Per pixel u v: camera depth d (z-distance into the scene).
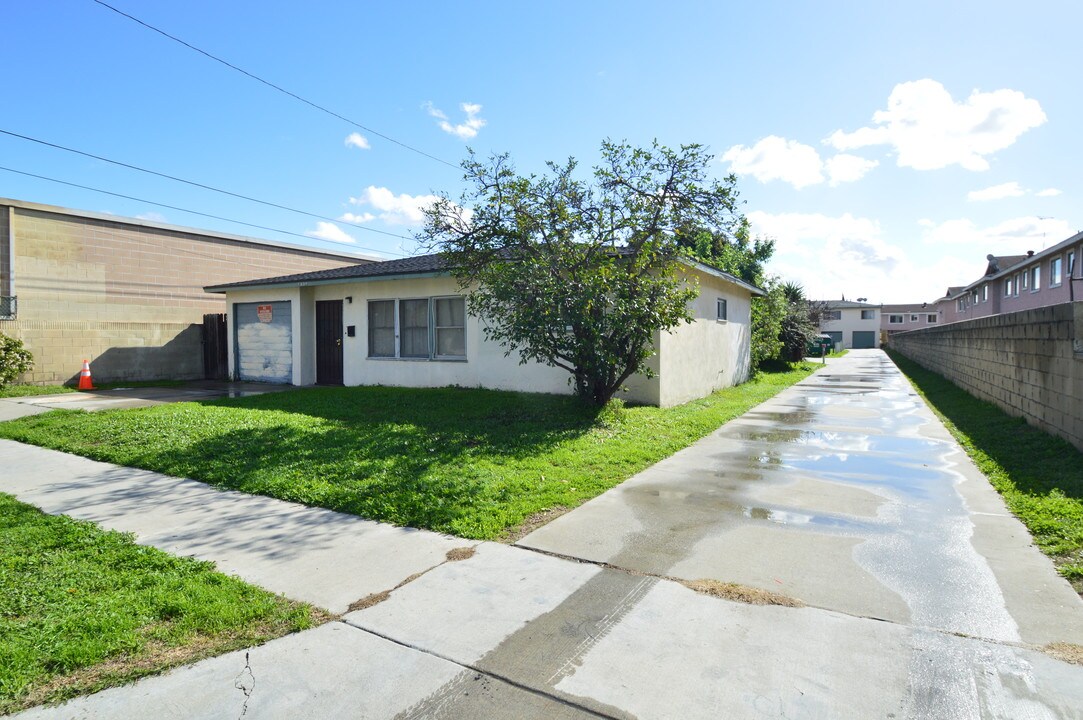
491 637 3.14
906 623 3.22
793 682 2.72
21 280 15.38
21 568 3.95
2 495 5.62
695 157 8.96
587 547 4.36
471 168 9.32
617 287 8.99
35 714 2.54
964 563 3.99
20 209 15.38
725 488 5.89
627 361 9.52
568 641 3.09
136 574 3.87
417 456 6.87
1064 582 3.67
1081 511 4.81
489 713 2.55
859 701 2.58
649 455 7.20
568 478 6.12
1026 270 31.09
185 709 2.58
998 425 8.78
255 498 5.59
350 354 14.55
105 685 2.74
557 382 11.68
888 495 5.62
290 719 2.52
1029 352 8.31
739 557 4.14
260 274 21.52
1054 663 2.82
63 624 3.19
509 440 7.77
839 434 8.93
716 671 2.81
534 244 9.23
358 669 2.87
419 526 4.80
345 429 8.46
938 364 19.64
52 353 15.44
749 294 19.22
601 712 2.55
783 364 25.06
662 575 3.87
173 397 12.77
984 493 5.64
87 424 8.95
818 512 5.12
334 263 24.36
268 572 3.95
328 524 4.88
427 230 9.70
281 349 15.70
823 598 3.52
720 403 12.61
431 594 3.63
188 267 19.25
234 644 3.09
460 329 12.95
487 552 4.28
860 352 52.28
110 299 17.27
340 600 3.56
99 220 17.00
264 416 9.59
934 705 2.54
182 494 5.71
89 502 5.46
